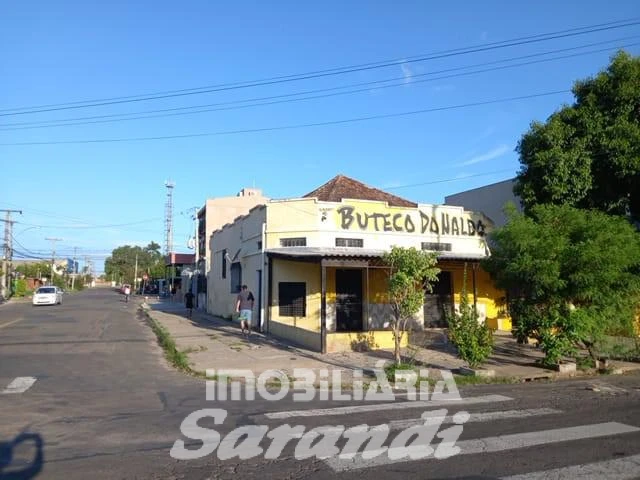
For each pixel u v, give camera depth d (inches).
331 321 796.0
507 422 330.3
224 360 591.2
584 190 655.8
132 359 615.5
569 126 673.0
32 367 550.3
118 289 4776.1
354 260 666.2
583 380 506.9
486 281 898.1
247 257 978.7
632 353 627.2
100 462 252.5
